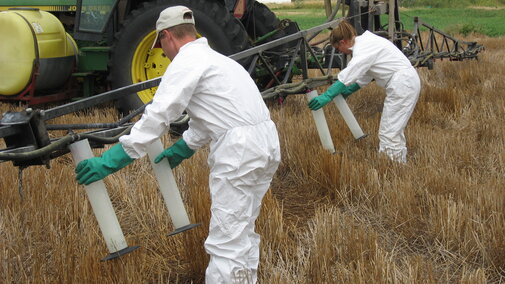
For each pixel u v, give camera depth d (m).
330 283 3.13
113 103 7.59
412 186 4.51
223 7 6.61
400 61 5.10
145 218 4.20
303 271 3.26
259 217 3.83
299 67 8.01
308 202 4.67
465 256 3.61
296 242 3.82
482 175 5.06
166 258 3.67
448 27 25.39
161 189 3.06
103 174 2.69
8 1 7.90
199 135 2.95
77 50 7.62
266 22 8.20
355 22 8.25
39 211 4.06
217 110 2.77
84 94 7.44
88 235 3.58
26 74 6.80
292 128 6.12
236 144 2.76
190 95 2.69
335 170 4.70
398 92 5.11
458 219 3.79
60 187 4.55
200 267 3.43
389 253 3.66
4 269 3.28
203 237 3.43
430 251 3.69
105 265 3.21
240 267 2.87
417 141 5.96
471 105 7.57
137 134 2.63
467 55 10.05
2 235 3.79
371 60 4.89
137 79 6.77
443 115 7.16
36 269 3.25
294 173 5.10
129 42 6.64
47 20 7.12
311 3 72.25
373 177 4.57
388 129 5.24
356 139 5.31
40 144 2.89
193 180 4.57
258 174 2.84
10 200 4.29
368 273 3.13
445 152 5.31
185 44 2.83
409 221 3.99
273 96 4.87
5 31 6.78
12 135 2.89
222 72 2.78
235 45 6.57
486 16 43.84
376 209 4.36
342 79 4.83
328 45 8.12
